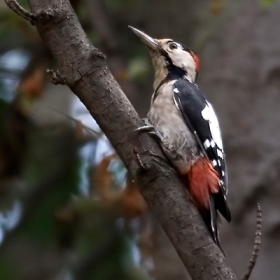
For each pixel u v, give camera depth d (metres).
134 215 12.07
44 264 12.57
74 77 7.21
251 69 11.33
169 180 7.12
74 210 12.58
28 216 12.80
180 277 10.57
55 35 7.27
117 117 7.18
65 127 13.61
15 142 13.07
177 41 11.61
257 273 9.95
